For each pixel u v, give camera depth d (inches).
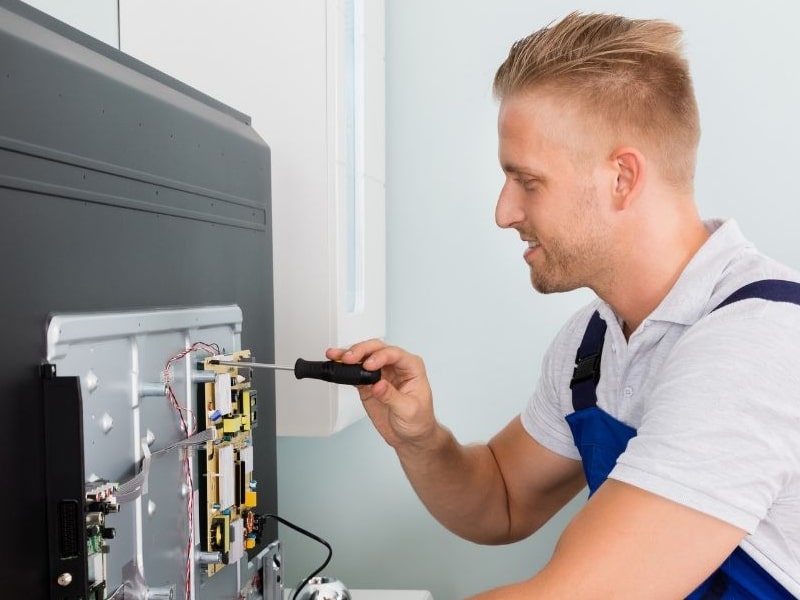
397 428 46.6
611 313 41.1
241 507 39.4
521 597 29.4
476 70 78.0
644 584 29.5
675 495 29.5
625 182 36.2
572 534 30.6
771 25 74.3
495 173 78.2
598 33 36.9
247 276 43.3
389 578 80.4
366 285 71.0
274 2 62.5
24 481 24.8
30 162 25.0
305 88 62.3
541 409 50.8
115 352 29.8
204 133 37.8
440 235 79.0
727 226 37.8
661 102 35.9
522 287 78.3
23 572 24.7
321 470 80.6
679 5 75.2
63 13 60.3
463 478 50.1
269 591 44.8
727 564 34.1
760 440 29.7
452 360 79.4
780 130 74.7
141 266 31.8
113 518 29.3
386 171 79.4
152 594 31.6
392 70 78.8
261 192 45.6
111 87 29.6
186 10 63.9
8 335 24.0
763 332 31.4
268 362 46.5
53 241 26.2
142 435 31.7
